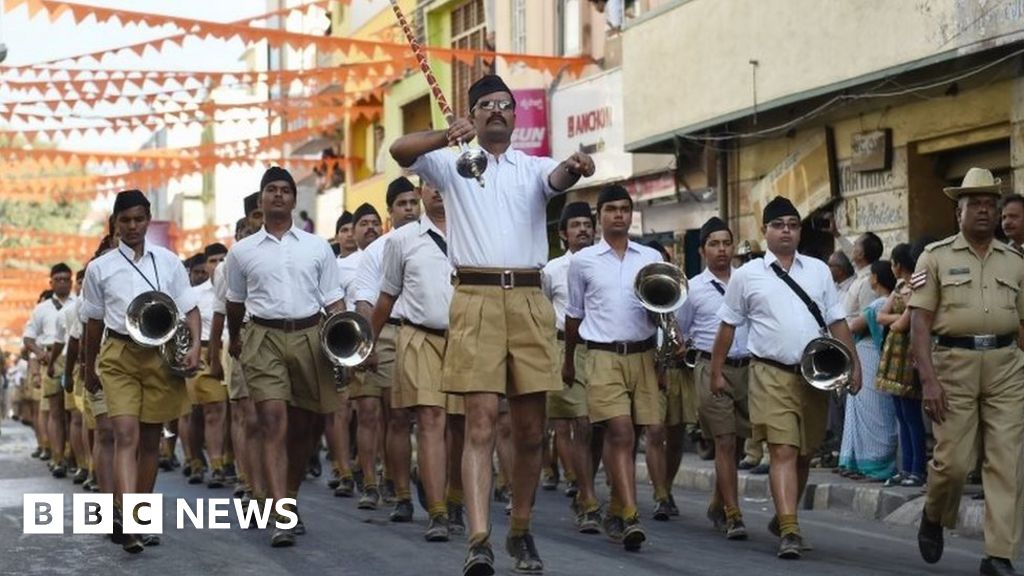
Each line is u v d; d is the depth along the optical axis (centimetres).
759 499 1473
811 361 1018
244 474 1427
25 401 3591
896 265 1359
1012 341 939
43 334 1955
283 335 1111
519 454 877
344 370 1129
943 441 941
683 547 1081
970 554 1059
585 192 2555
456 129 818
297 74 2452
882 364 1352
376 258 1284
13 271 4725
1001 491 927
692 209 2233
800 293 1044
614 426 1069
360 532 1152
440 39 3316
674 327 1074
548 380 852
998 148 1667
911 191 1761
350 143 3981
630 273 1091
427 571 948
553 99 2544
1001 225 1275
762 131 1964
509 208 855
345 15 4044
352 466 1628
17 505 1424
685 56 2045
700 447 1755
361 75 2541
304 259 1118
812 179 1938
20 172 4881
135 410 1052
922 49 1589
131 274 1060
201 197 6128
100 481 1172
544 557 1006
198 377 1605
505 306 849
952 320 935
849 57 1709
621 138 2342
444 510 1097
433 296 1108
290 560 1003
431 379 1098
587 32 2488
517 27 2848
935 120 1719
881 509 1313
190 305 1086
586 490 1183
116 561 1012
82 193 3366
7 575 965
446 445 1147
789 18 1819
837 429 1586
